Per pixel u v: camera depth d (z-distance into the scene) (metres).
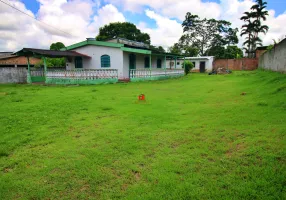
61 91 11.62
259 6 40.50
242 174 2.67
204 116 5.45
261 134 3.86
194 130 4.36
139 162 3.12
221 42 47.41
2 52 32.94
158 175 2.74
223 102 7.22
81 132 4.51
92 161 3.18
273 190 2.32
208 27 46.97
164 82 16.12
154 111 6.23
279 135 3.72
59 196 2.42
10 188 2.58
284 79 9.12
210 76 21.92
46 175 2.85
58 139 4.13
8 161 3.29
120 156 3.33
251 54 42.34
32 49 15.74
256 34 41.97
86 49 18.25
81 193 2.46
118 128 4.70
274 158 2.97
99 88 12.70
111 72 15.95
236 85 11.82
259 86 9.55
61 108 6.91
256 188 2.38
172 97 8.88
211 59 32.84
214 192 2.35
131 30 46.62
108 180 2.70
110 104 7.46
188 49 42.75
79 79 15.62
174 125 4.77
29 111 6.56
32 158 3.36
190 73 29.83
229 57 40.22
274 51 15.14
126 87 13.05
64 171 2.94
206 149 3.44
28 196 2.44
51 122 5.32
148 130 4.48
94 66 18.09
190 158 3.17
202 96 8.84
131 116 5.69
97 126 4.91
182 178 2.65
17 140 4.09
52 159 3.30
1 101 8.35
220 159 3.09
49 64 23.14
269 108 5.60
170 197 2.31
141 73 17.19
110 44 16.86
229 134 4.02
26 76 18.58
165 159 3.17
